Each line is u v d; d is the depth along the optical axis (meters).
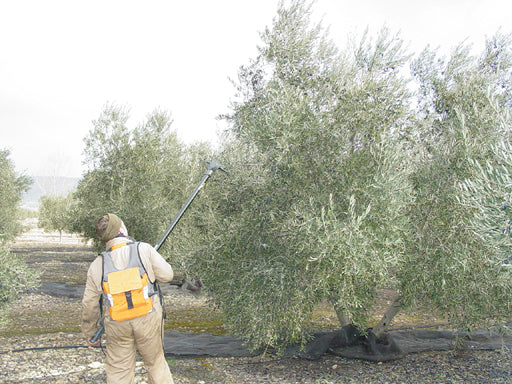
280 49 6.24
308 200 4.95
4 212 17.14
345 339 6.00
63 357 5.65
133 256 3.50
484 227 3.46
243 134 5.92
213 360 5.80
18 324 8.17
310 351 5.87
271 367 5.52
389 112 5.30
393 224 4.57
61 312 9.45
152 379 3.55
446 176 4.93
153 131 12.73
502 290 4.71
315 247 4.56
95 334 3.62
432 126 5.87
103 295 3.52
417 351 6.11
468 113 5.12
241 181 6.00
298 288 4.91
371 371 5.35
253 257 5.41
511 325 5.39
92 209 12.49
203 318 8.86
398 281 5.13
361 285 5.00
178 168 12.55
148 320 3.42
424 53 6.25
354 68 5.61
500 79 5.82
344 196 4.87
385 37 5.57
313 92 5.73
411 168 5.30
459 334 6.37
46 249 26.27
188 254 6.03
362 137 5.21
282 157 4.84
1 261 5.37
